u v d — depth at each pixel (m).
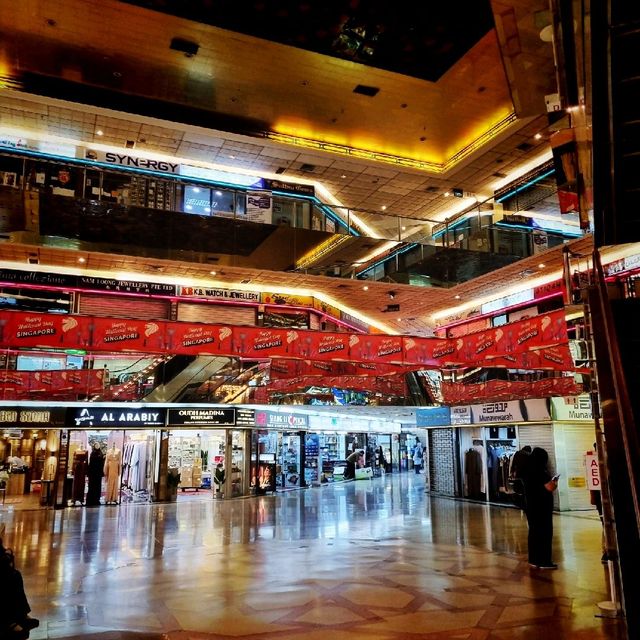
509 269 15.53
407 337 10.09
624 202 4.16
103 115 11.79
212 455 20.69
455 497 17.67
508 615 5.01
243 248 14.66
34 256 14.88
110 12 9.43
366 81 11.23
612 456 3.68
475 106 12.11
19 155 12.13
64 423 15.98
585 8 3.33
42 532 10.80
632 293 4.96
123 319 8.51
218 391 17.88
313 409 21.20
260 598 5.73
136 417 16.75
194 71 11.03
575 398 14.33
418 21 9.31
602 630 4.55
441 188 15.40
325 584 6.32
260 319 18.14
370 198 16.06
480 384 15.34
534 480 7.25
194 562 7.70
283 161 13.95
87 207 12.47
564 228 13.41
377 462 31.69
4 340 7.87
